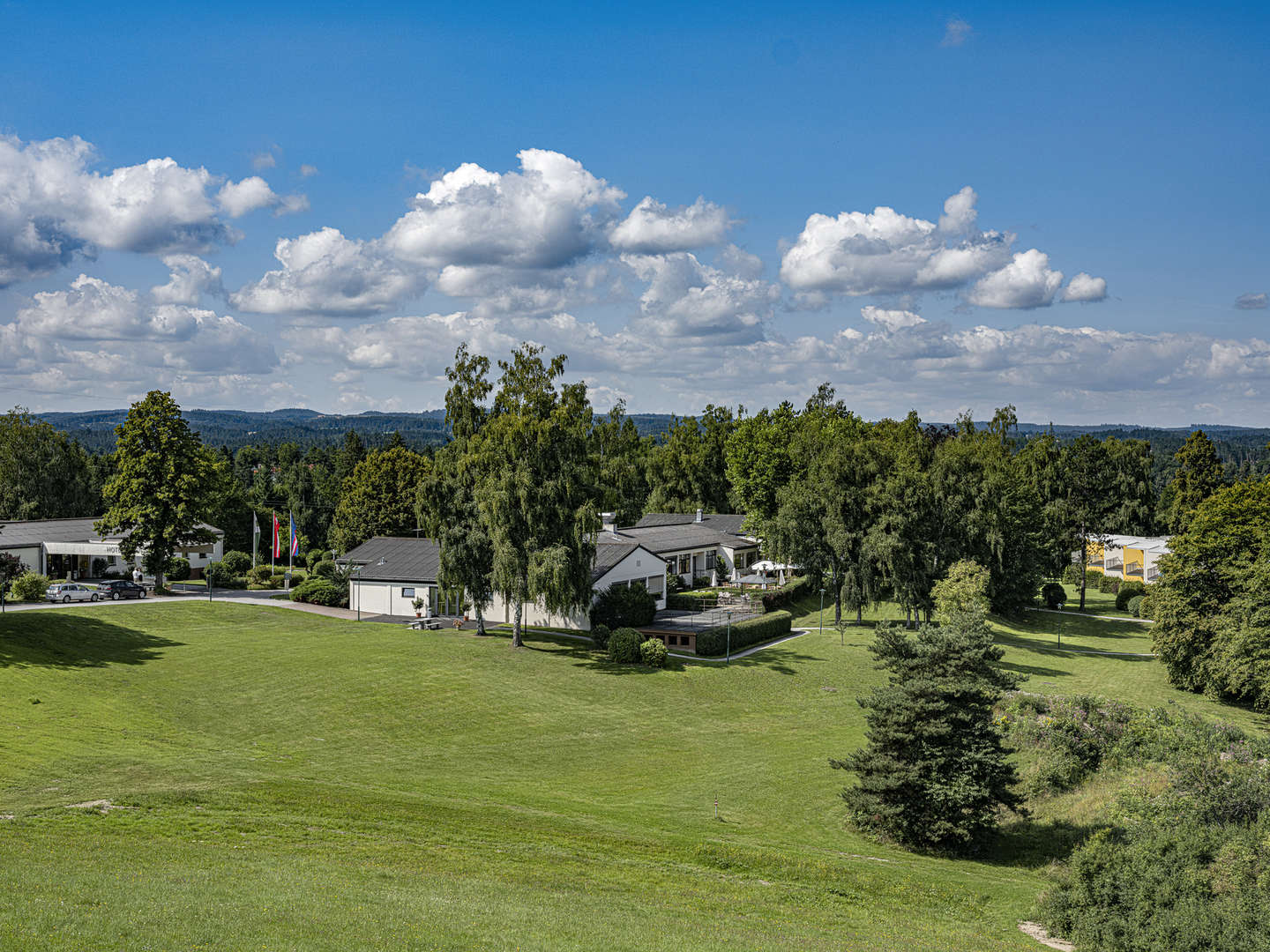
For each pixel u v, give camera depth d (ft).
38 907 50.90
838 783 118.32
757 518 304.50
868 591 211.82
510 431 176.86
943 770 99.19
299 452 556.51
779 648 193.67
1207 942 69.15
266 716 127.54
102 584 227.61
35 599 205.16
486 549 184.03
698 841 88.43
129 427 230.07
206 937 49.21
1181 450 356.79
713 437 418.10
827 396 419.54
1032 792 114.42
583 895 69.26
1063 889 80.38
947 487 236.63
